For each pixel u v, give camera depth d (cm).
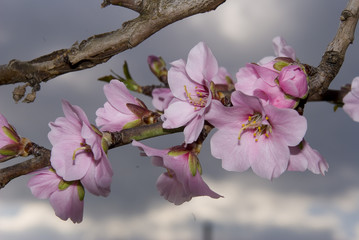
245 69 39
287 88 37
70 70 38
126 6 37
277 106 38
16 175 39
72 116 39
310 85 38
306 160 39
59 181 40
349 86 44
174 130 39
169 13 37
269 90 38
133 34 37
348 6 38
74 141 40
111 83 41
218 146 39
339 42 38
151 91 49
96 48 37
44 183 40
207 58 39
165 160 39
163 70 50
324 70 38
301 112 38
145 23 37
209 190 39
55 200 40
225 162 39
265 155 38
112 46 37
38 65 38
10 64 37
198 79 39
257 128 39
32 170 39
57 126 40
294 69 38
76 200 40
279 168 38
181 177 39
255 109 38
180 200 41
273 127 38
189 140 38
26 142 40
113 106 41
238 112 38
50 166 40
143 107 41
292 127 37
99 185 38
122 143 39
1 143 39
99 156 38
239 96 38
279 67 38
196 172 39
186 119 39
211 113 38
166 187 41
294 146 39
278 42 44
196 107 40
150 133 39
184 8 37
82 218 40
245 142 39
